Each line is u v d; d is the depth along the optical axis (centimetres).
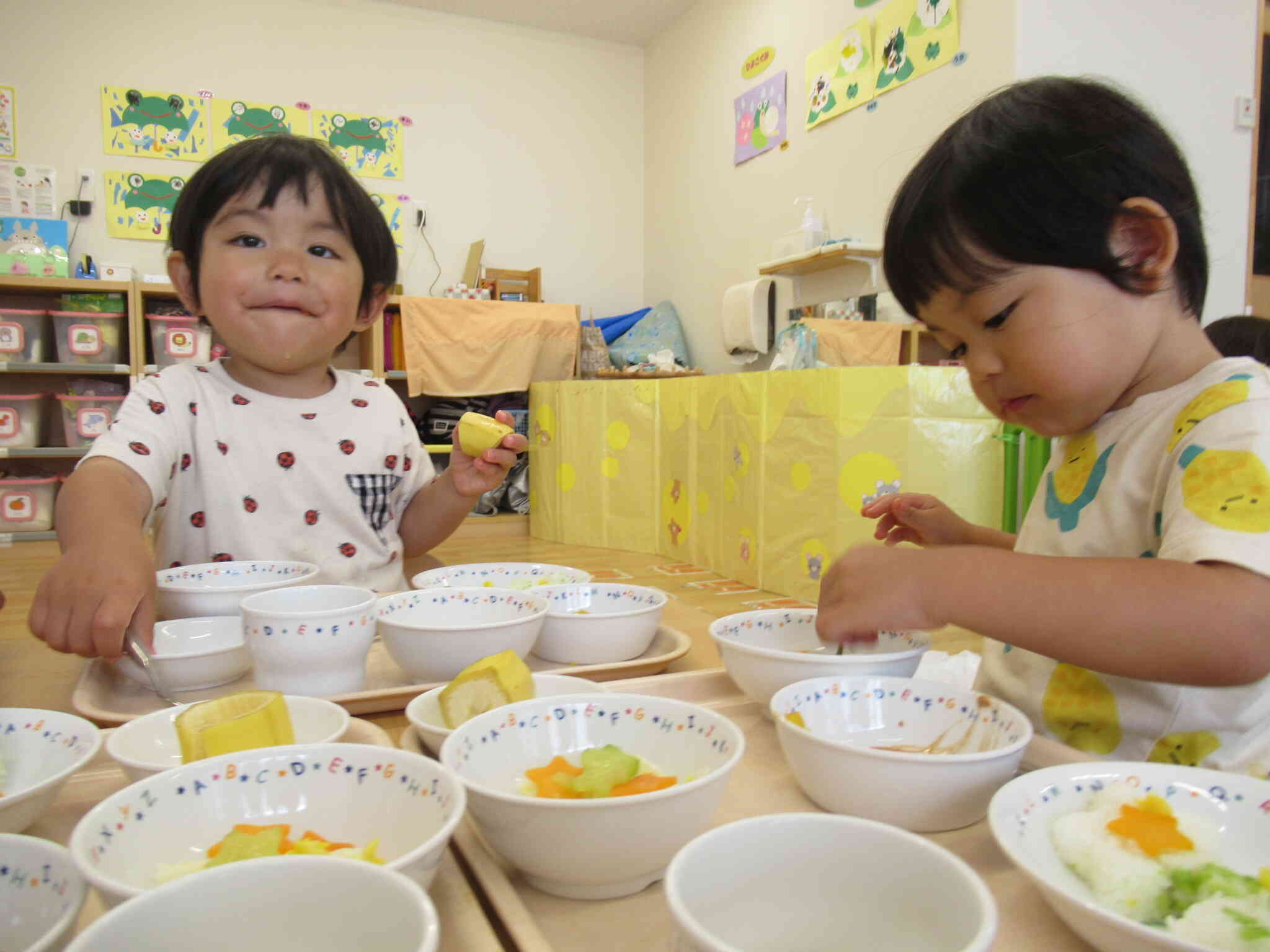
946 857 27
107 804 31
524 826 31
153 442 82
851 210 248
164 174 304
